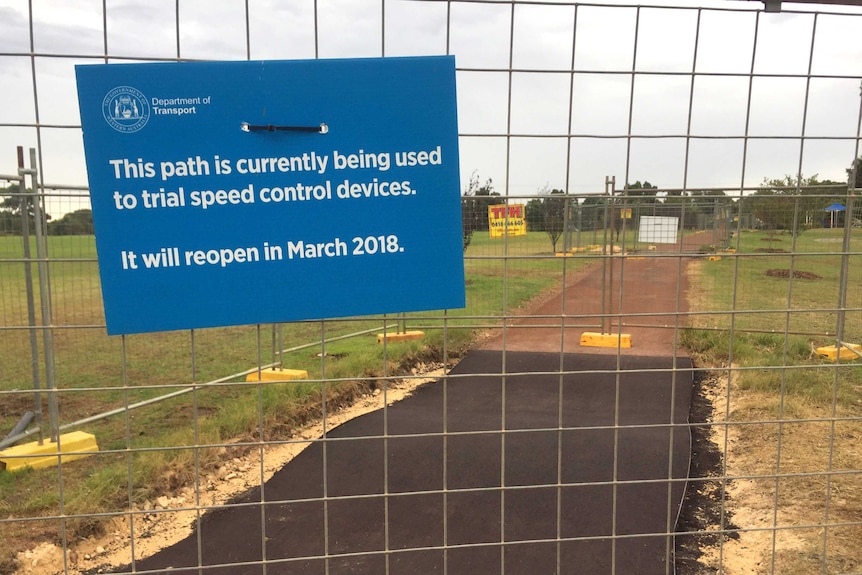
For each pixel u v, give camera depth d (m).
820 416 5.74
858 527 3.73
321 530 3.88
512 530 3.84
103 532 3.79
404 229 2.44
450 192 2.45
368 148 2.39
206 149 2.32
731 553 3.50
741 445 5.18
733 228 8.72
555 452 5.15
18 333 7.55
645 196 2.56
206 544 3.72
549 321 10.68
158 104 2.29
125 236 2.32
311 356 7.97
